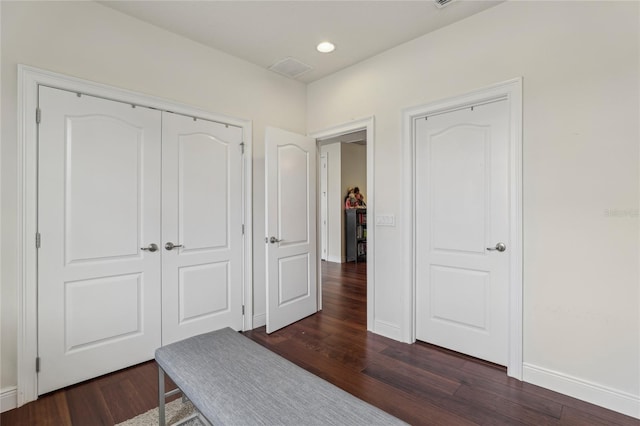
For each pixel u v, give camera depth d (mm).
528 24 2145
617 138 1839
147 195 2512
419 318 2869
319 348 2760
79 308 2203
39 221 2043
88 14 2221
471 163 2527
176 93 2666
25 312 1989
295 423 1128
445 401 1983
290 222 3314
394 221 2900
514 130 2197
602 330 1896
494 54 2301
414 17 2434
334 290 4703
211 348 1710
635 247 1796
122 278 2395
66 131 2143
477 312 2516
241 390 1324
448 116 2646
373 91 3053
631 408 1809
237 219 3092
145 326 2512
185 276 2736
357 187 7355
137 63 2451
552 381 2072
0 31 1905
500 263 2383
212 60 2893
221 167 2969
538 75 2107
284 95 3480
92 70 2238
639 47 1772
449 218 2656
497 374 2291
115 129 2348
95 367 2271
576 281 1979
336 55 3033
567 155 1999
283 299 3236
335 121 3402
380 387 2146
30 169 2002
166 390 2125
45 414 1880
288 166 3289
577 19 1961
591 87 1915
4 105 1919
